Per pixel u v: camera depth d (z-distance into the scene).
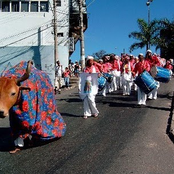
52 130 7.61
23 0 31.75
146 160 6.41
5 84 6.24
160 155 6.71
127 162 6.30
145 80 11.88
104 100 14.34
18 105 6.67
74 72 31.16
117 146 7.30
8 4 31.91
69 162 6.41
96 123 9.70
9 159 6.75
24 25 31.05
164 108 11.89
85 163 6.32
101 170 5.95
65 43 31.25
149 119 9.98
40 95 7.14
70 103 14.17
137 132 8.43
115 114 10.96
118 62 17.69
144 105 12.53
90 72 10.48
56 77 21.14
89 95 10.45
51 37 31.00
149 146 7.28
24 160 6.65
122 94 16.41
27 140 7.62
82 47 24.84
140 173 5.78
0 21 30.94
